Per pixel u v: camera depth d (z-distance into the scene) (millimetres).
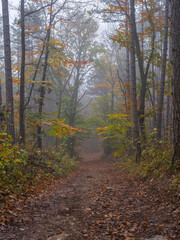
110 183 10102
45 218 5105
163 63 12680
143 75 13945
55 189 8852
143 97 13820
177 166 6973
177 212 4777
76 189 9016
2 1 11445
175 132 7281
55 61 15648
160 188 6832
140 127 13352
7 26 11492
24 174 8750
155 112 15336
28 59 25453
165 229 4125
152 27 14141
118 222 4848
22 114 12914
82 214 5586
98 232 4320
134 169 11289
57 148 20422
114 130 14883
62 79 27453
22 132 12719
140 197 6797
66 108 27703
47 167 11734
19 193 6801
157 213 5098
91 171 18469
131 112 16422
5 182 6859
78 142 31812
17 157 8352
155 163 8914
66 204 6566
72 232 4336
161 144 10266
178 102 7133
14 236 3902
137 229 4352
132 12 12484
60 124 12750
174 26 7113
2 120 8531
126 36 14195
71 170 16688
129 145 15398
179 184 6039
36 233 4164
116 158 23109
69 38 26922
